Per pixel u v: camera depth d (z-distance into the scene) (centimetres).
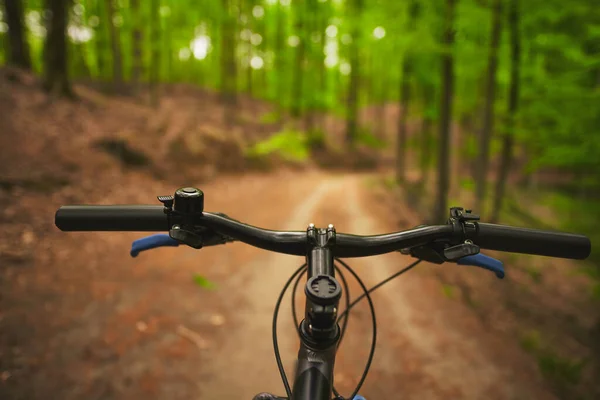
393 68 2412
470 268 932
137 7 2150
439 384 443
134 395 347
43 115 1027
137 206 113
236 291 585
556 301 879
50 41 1205
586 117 917
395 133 4788
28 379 338
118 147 1112
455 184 2552
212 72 3725
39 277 498
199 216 109
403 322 583
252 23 3359
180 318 476
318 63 3375
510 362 527
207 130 1803
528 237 112
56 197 738
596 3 949
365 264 809
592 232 1180
